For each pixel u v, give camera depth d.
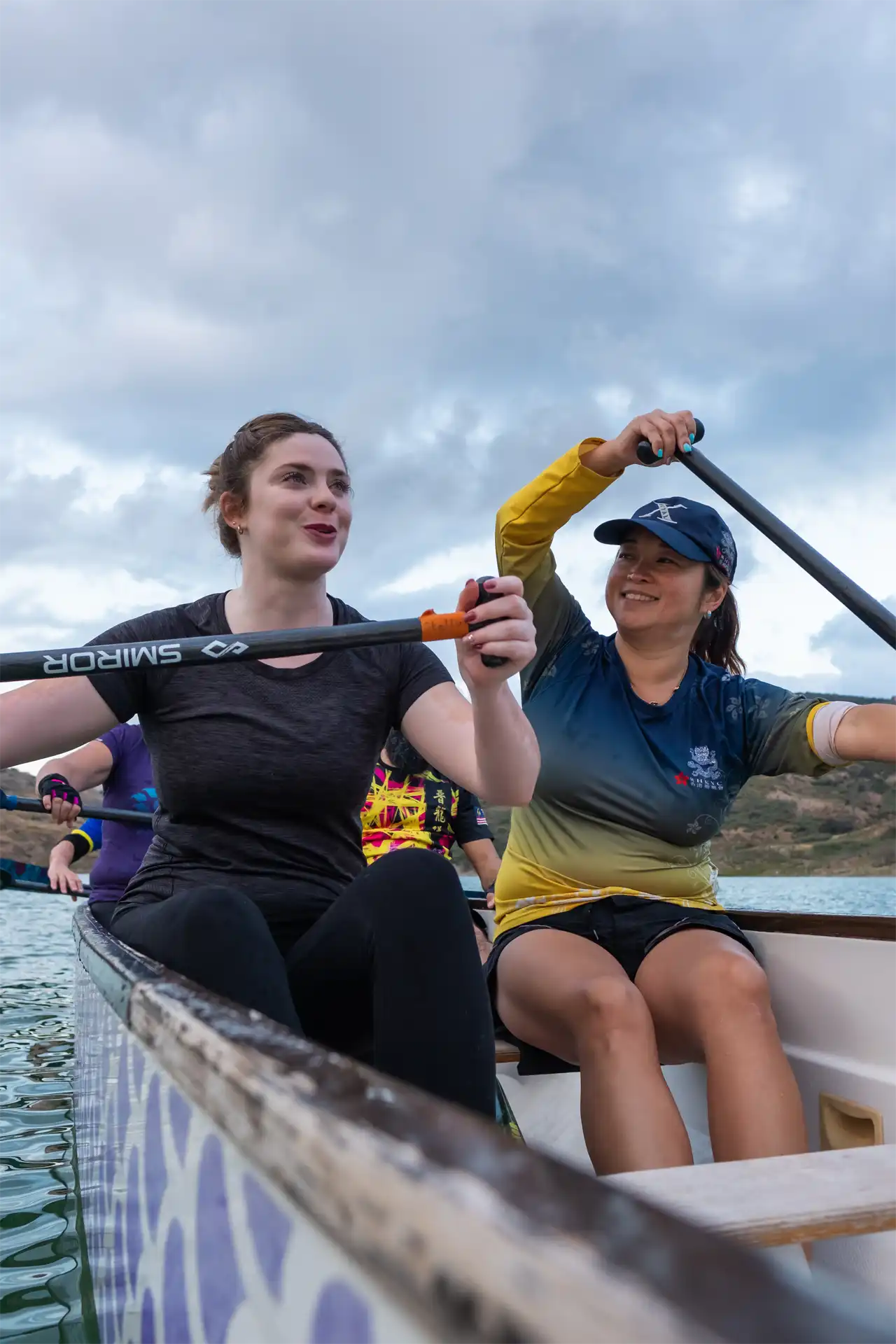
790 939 1.91
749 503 2.30
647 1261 0.25
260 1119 0.48
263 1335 0.51
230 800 1.63
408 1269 0.31
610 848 1.90
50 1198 2.07
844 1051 1.78
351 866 1.73
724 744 2.03
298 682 1.71
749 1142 1.43
